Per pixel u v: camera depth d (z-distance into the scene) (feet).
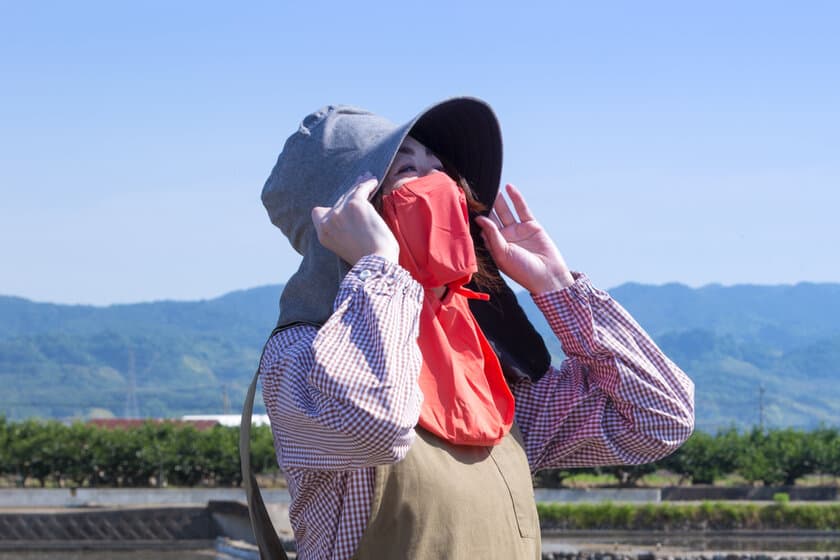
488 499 7.55
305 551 7.88
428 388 7.69
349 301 7.41
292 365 7.53
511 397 8.21
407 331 7.32
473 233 9.36
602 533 107.24
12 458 132.87
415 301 7.52
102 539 98.22
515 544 7.63
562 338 9.02
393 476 7.30
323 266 8.13
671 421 8.79
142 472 133.80
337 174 8.27
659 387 8.86
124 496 119.34
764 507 109.40
